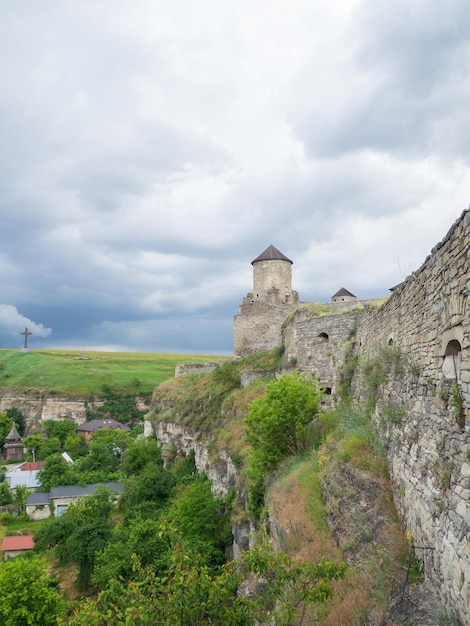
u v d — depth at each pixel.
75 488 59.16
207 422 40.69
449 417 8.31
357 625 8.76
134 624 7.35
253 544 17.16
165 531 9.32
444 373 8.78
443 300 8.88
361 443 14.91
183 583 7.86
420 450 9.97
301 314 31.14
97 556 31.86
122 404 108.44
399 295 13.35
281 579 8.27
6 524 53.59
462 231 7.76
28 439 89.00
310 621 9.45
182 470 42.62
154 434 54.50
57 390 110.12
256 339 51.25
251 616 8.21
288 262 59.00
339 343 25.06
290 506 14.80
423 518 9.14
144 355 159.50
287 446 21.56
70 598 32.56
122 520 41.38
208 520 27.56
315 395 22.05
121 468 59.94
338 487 13.54
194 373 57.03
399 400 12.60
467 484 7.15
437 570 8.12
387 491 12.16
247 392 36.16
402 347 12.89
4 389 114.94
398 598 8.48
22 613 26.47
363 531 11.27
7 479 67.94
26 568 28.44
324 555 11.45
